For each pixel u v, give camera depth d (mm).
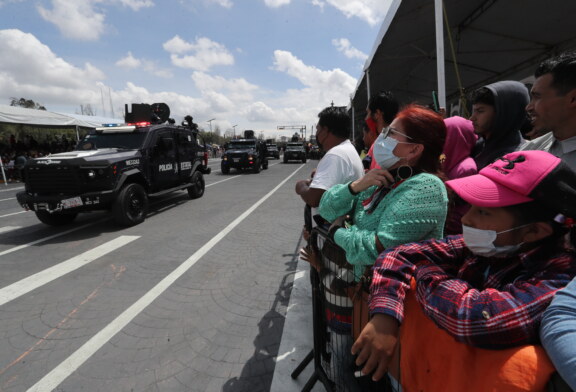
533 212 754
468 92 10117
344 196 1337
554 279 728
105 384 1954
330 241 1368
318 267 1502
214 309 2828
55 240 4988
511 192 759
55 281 3455
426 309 836
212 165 23328
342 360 1450
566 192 693
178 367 2094
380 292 902
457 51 7027
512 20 5496
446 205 1137
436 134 1178
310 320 2596
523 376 647
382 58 7367
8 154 15211
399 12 4934
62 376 2029
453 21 5668
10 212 7293
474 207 853
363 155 3803
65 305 2938
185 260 4039
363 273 1217
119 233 5336
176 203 8102
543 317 659
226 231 5387
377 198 1299
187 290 3203
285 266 3795
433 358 869
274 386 1896
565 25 5582
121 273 3652
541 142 1631
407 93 11188
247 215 6613
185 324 2600
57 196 5133
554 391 625
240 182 12547
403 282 912
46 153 17312
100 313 2791
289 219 6219
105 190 5359
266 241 4801
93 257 4184
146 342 2369
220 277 3508
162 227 5707
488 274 900
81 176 5172
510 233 798
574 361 545
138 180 6316
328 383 1481
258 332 2469
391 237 1091
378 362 859
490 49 6891
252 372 2037
